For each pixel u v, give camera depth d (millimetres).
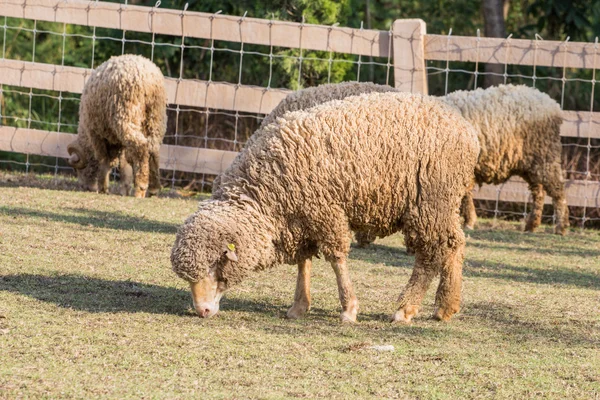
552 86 18531
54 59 20859
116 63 12578
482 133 12164
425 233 7145
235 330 6758
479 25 22031
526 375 5965
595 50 13727
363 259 10195
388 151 6973
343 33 14242
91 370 5594
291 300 8008
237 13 18531
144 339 6340
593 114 13797
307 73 17688
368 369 5938
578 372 6090
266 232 6949
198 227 6801
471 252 11109
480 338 6941
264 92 14484
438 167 7039
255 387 5445
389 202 7066
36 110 19922
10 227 10148
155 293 7848
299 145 6926
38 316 6758
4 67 14781
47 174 16359
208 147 17141
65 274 8250
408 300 7359
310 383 5594
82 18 14805
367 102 7090
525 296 8703
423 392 5531
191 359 5953
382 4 23031
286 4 17734
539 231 13344
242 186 7016
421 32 13930
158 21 14664
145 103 12703
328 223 6988
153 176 13297
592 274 10172
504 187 14094
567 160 16000
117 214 11586
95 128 12891
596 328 7465
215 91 14570
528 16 20531
